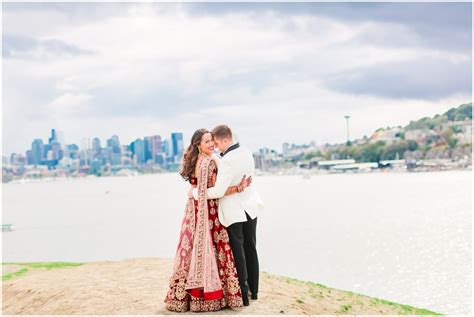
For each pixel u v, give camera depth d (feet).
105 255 127.44
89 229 196.95
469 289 78.23
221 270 25.03
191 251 24.94
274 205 288.92
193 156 25.12
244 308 25.31
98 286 32.53
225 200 24.72
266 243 142.20
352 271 97.50
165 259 44.21
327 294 36.88
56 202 414.82
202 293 24.80
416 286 83.46
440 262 105.60
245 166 24.57
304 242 142.31
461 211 226.38
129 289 30.96
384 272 95.61
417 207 254.06
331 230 171.01
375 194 361.10
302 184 557.33
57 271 41.42
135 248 138.00
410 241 140.26
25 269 54.19
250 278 26.61
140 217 244.83
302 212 242.58
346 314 31.48
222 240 24.89
